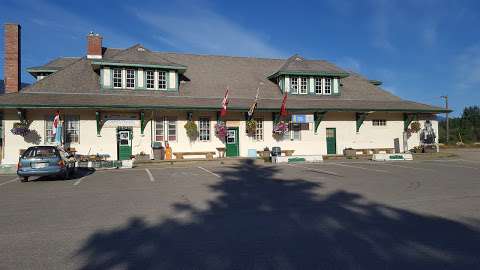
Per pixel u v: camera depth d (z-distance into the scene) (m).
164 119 23.34
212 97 25.09
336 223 7.55
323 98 27.81
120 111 22.55
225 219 7.96
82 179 15.30
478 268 5.06
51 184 13.91
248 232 6.90
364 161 22.95
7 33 24.67
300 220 7.82
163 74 24.62
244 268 5.09
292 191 11.71
